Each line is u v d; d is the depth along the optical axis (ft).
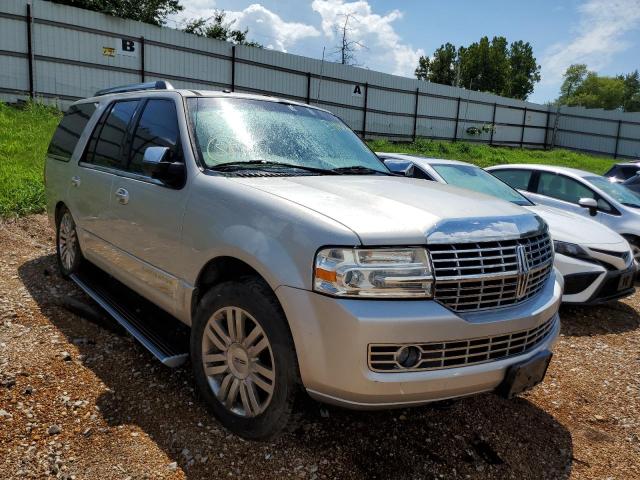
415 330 7.21
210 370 9.11
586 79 308.19
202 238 9.10
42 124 43.83
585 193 24.26
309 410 8.60
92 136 14.16
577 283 16.72
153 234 10.49
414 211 8.11
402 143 92.79
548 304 8.79
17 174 27.63
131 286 11.69
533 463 8.97
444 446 9.12
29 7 54.49
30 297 13.92
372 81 89.81
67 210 15.03
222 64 71.46
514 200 20.12
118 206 11.78
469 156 85.97
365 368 7.16
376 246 7.30
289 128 11.92
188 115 10.71
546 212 19.12
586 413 10.94
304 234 7.61
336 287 7.22
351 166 11.74
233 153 10.46
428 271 7.40
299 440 8.76
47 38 56.34
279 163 10.68
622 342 15.46
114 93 14.62
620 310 18.78
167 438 8.50
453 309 7.57
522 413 10.61
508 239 8.23
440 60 255.91
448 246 7.67
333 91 85.10
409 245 7.41
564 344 14.97
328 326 7.24
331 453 8.53
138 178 11.30
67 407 9.10
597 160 99.50
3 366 10.15
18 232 20.75
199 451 8.24
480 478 8.38
